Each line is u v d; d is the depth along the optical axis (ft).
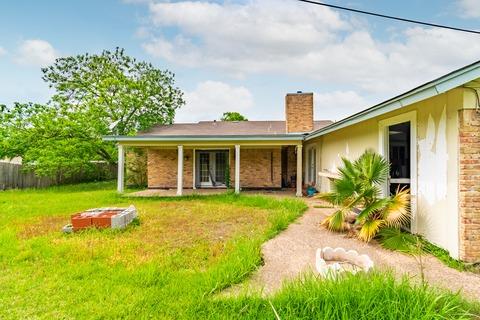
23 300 10.83
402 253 16.05
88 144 59.31
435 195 16.65
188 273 13.23
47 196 41.70
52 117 57.26
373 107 19.11
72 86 72.02
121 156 42.47
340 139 33.86
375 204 18.39
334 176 29.58
